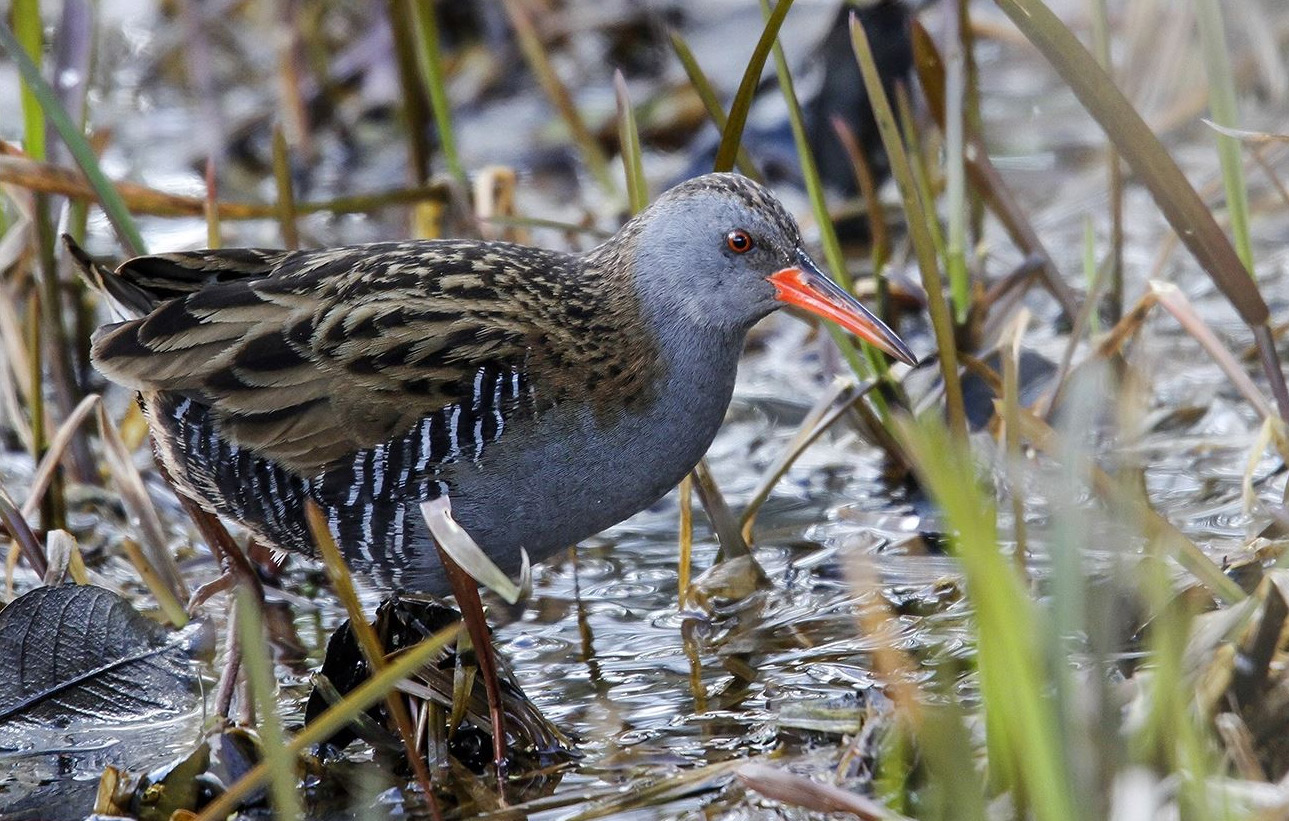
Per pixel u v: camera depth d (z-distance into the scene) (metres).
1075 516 5.57
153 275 8.55
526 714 7.69
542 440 8.00
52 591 8.20
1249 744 6.12
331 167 15.87
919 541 9.70
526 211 14.60
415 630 8.05
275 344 8.03
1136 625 7.87
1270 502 9.33
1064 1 16.83
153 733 8.09
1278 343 11.74
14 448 11.37
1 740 8.05
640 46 17.19
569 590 9.46
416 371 7.89
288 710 8.10
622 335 8.22
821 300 8.43
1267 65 14.12
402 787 7.43
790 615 8.88
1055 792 5.30
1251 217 13.70
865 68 8.48
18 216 11.02
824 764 7.13
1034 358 10.73
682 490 9.09
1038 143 15.66
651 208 8.46
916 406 10.37
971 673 7.92
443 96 11.76
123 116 16.88
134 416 10.81
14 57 8.86
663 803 7.03
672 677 8.30
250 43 17.61
